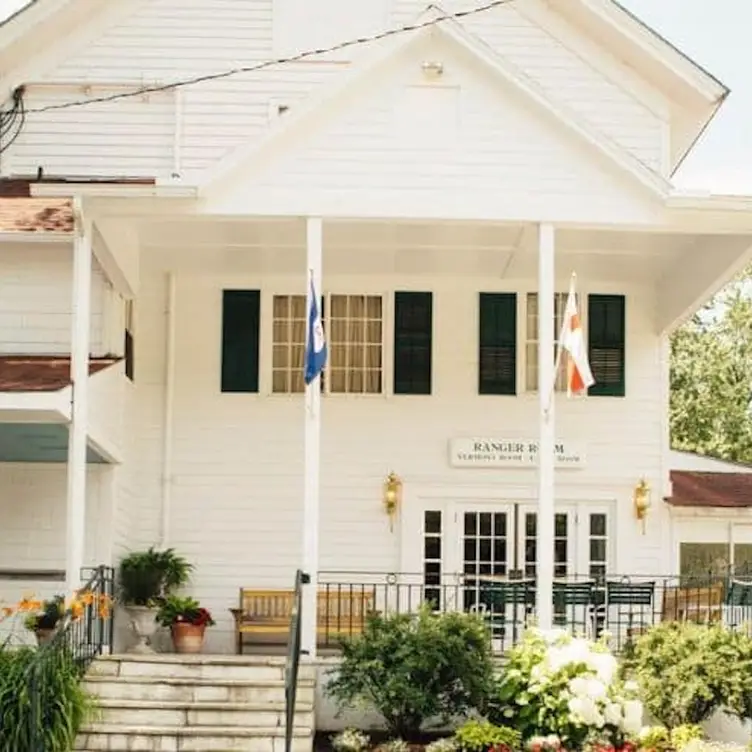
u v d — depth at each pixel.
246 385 24.42
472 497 24.25
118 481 22.64
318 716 19.25
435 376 24.53
